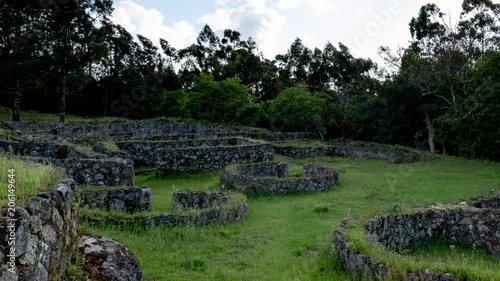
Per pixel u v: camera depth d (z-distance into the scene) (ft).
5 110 134.72
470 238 30.22
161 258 24.61
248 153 71.20
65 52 110.83
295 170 71.77
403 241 29.35
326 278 22.20
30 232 12.74
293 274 23.30
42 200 14.20
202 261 24.39
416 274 18.79
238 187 51.55
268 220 37.22
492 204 36.86
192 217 32.32
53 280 14.28
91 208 33.42
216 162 67.92
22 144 58.70
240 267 24.62
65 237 16.10
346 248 23.34
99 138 78.07
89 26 114.32
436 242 30.35
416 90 104.99
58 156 60.90
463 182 56.34
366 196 48.85
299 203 45.21
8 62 107.65
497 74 80.69
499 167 70.74
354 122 124.26
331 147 97.45
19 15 113.91
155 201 43.06
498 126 81.15
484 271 18.01
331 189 54.60
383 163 80.69
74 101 152.97
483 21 106.42
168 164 64.49
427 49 109.09
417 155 88.17
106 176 45.39
